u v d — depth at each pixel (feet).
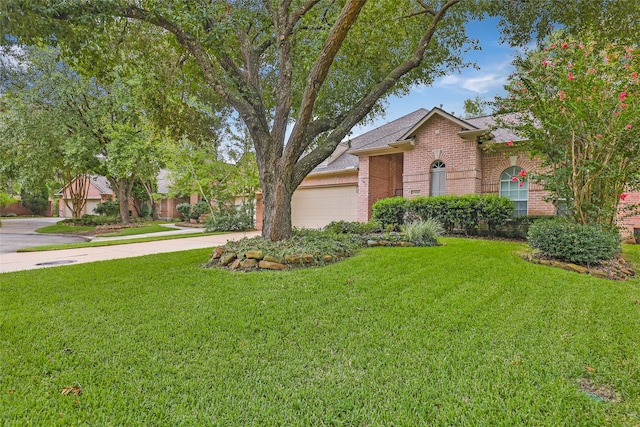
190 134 37.65
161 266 21.98
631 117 18.84
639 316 12.35
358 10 18.94
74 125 60.23
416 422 6.81
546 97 21.95
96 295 15.42
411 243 27.91
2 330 11.36
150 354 9.68
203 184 61.87
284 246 22.15
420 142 43.21
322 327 11.46
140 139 58.90
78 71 26.13
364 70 29.68
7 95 44.68
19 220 104.99
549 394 7.71
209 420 6.84
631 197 31.81
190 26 21.49
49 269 21.75
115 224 73.82
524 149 25.18
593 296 14.61
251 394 7.75
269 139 23.86
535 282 16.53
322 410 7.20
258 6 25.50
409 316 12.35
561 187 22.70
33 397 7.61
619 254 23.50
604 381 8.30
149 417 6.95
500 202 33.30
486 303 13.62
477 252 23.86
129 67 28.14
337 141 25.41
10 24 17.79
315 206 58.13
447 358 9.32
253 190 64.34
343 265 20.20
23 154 58.54
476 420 6.84
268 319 12.20
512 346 10.02
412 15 26.76
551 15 24.59
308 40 26.37
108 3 18.74
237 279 17.80
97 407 7.29
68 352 9.81
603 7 22.04
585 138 21.02
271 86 31.22
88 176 86.94
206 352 9.79
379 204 40.86
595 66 20.99
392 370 8.71
